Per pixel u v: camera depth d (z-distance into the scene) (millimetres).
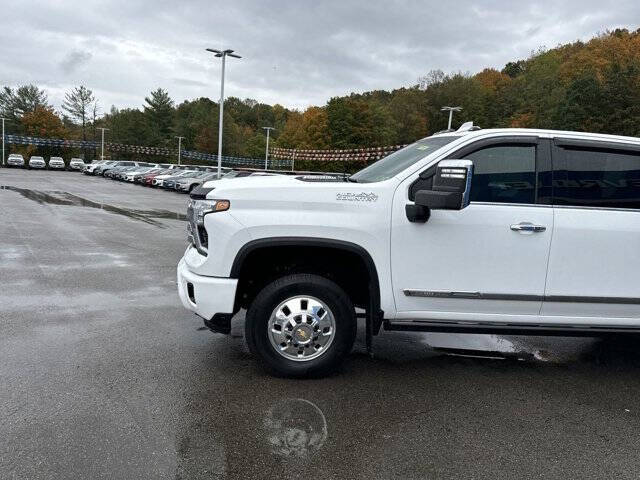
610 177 3971
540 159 3908
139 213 17859
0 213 15008
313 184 3811
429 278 3832
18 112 91312
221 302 3779
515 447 3113
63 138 89938
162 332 4930
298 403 3568
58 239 10625
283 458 2885
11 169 62750
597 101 55469
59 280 6934
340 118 74375
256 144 97875
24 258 8391
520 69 109125
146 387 3711
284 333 3906
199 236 3922
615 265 3924
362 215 3760
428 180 3805
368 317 4105
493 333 4008
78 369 3973
